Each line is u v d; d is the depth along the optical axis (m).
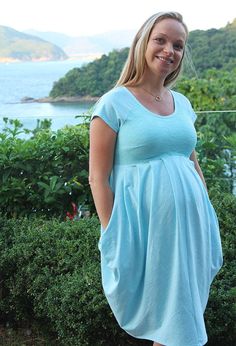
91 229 3.66
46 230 3.68
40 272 3.28
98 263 3.25
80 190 4.48
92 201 4.51
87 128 4.71
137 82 2.45
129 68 2.47
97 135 2.40
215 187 4.68
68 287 3.03
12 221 3.89
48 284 3.17
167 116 2.44
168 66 2.43
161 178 2.36
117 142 2.41
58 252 3.39
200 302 2.44
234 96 6.86
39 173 4.47
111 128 2.38
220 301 2.99
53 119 4.80
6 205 4.38
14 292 3.30
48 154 4.47
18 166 4.39
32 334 3.39
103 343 2.99
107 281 2.46
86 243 3.44
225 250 3.56
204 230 2.45
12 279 3.37
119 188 2.42
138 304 2.45
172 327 2.36
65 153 4.51
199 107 6.88
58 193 4.36
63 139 4.50
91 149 2.43
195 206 2.40
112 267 2.41
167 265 2.36
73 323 2.90
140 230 2.38
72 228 3.66
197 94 6.93
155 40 2.40
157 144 2.37
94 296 2.89
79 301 2.89
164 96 2.52
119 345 2.99
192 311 2.37
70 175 4.55
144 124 2.36
